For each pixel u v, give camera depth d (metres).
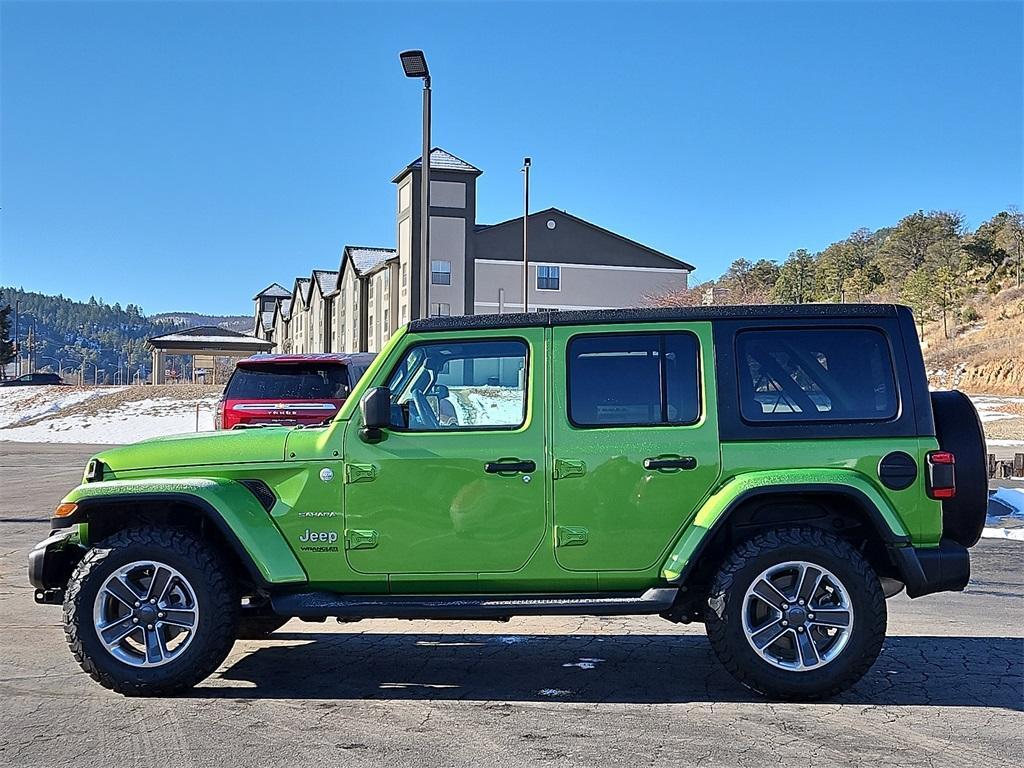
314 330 77.69
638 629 7.09
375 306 61.53
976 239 70.88
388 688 5.56
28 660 6.13
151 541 5.28
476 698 5.35
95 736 4.70
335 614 5.21
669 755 4.41
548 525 5.29
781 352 5.39
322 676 5.82
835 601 5.16
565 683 5.66
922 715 5.00
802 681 5.10
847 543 5.20
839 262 82.94
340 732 4.76
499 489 5.30
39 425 37.47
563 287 60.25
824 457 5.22
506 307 59.09
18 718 4.98
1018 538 12.01
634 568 5.29
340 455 5.35
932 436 5.27
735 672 5.14
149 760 4.38
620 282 61.44
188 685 5.30
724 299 54.91
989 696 5.34
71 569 5.75
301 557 5.34
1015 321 53.38
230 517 5.26
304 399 11.31
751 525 5.44
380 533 5.32
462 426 5.40
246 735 4.71
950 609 7.81
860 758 4.37
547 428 5.33
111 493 5.28
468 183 55.56
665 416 5.35
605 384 5.39
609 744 4.56
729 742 4.58
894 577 5.55
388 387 5.46
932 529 5.19
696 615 5.67
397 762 4.34
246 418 11.31
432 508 5.32
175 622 5.30
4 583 8.77
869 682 5.62
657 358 5.40
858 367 5.36
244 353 62.94
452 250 55.47
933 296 59.12
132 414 38.41
